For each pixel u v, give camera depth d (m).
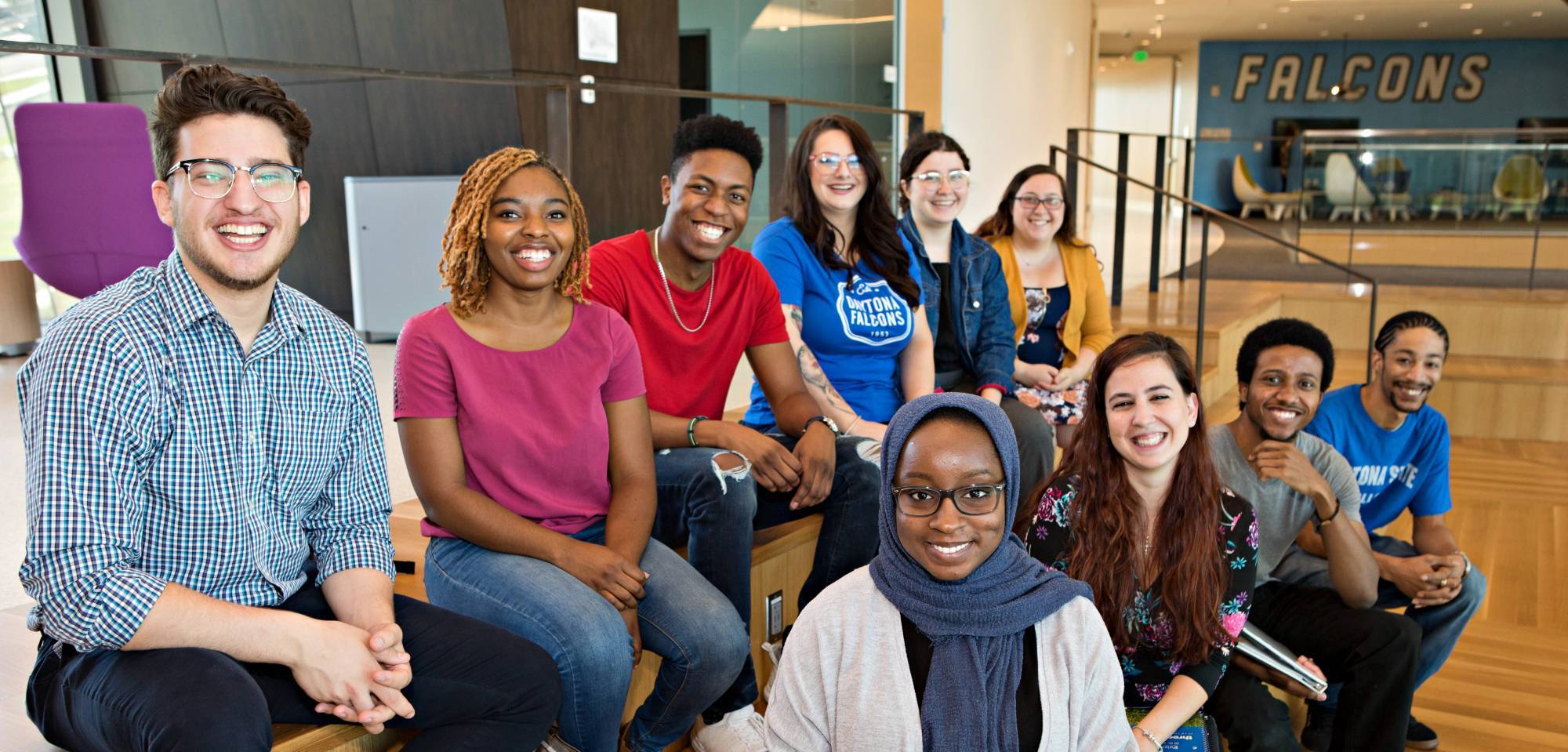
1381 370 2.69
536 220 1.68
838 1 5.67
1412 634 2.09
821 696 1.32
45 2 5.47
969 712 1.26
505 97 4.55
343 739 1.47
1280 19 13.19
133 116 3.24
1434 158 7.81
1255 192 15.41
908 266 2.65
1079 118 9.15
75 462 1.28
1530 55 15.35
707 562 1.97
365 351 1.61
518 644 1.49
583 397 1.77
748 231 5.11
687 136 2.07
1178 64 16.55
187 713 1.22
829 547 2.20
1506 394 6.24
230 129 1.35
